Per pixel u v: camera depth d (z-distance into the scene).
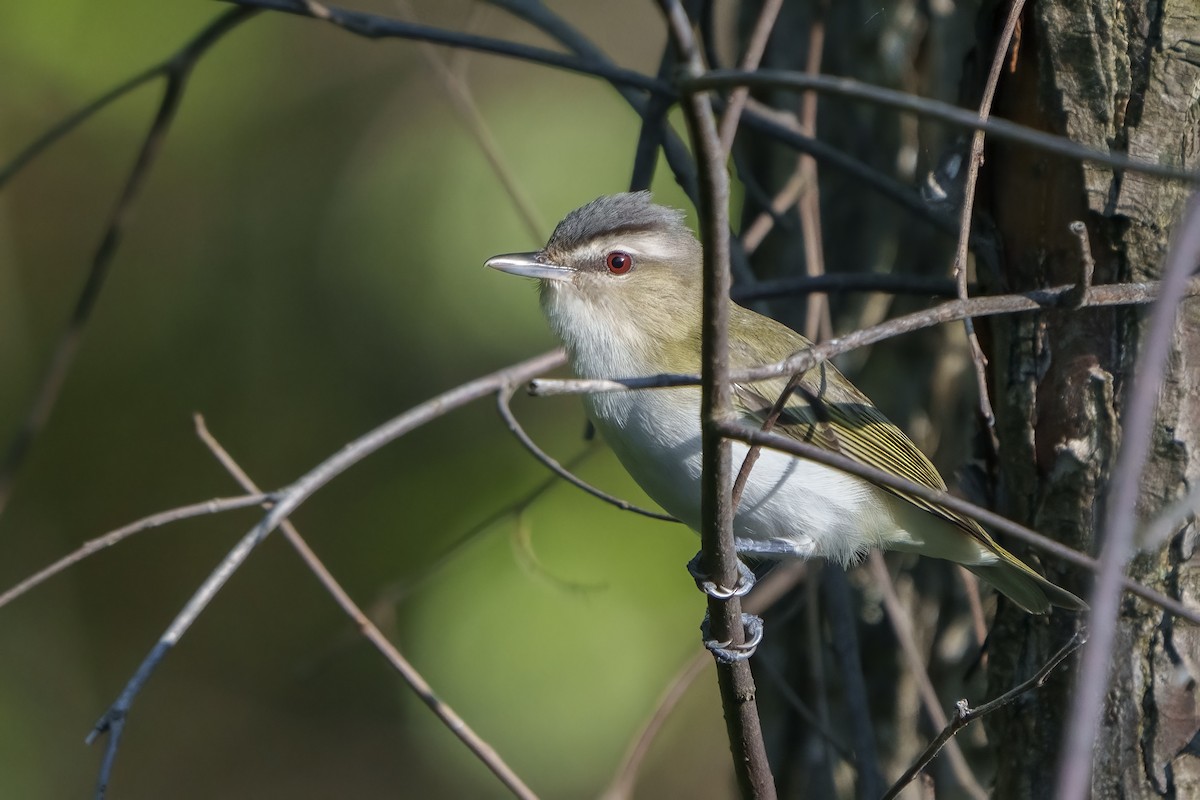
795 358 5.54
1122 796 7.03
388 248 13.83
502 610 11.57
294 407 14.62
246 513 15.08
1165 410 6.95
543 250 9.29
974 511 5.10
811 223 9.42
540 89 13.84
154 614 15.23
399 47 14.92
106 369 15.01
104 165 14.85
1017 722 7.57
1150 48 7.00
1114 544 4.45
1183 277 4.61
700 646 11.21
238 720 15.26
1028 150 7.34
